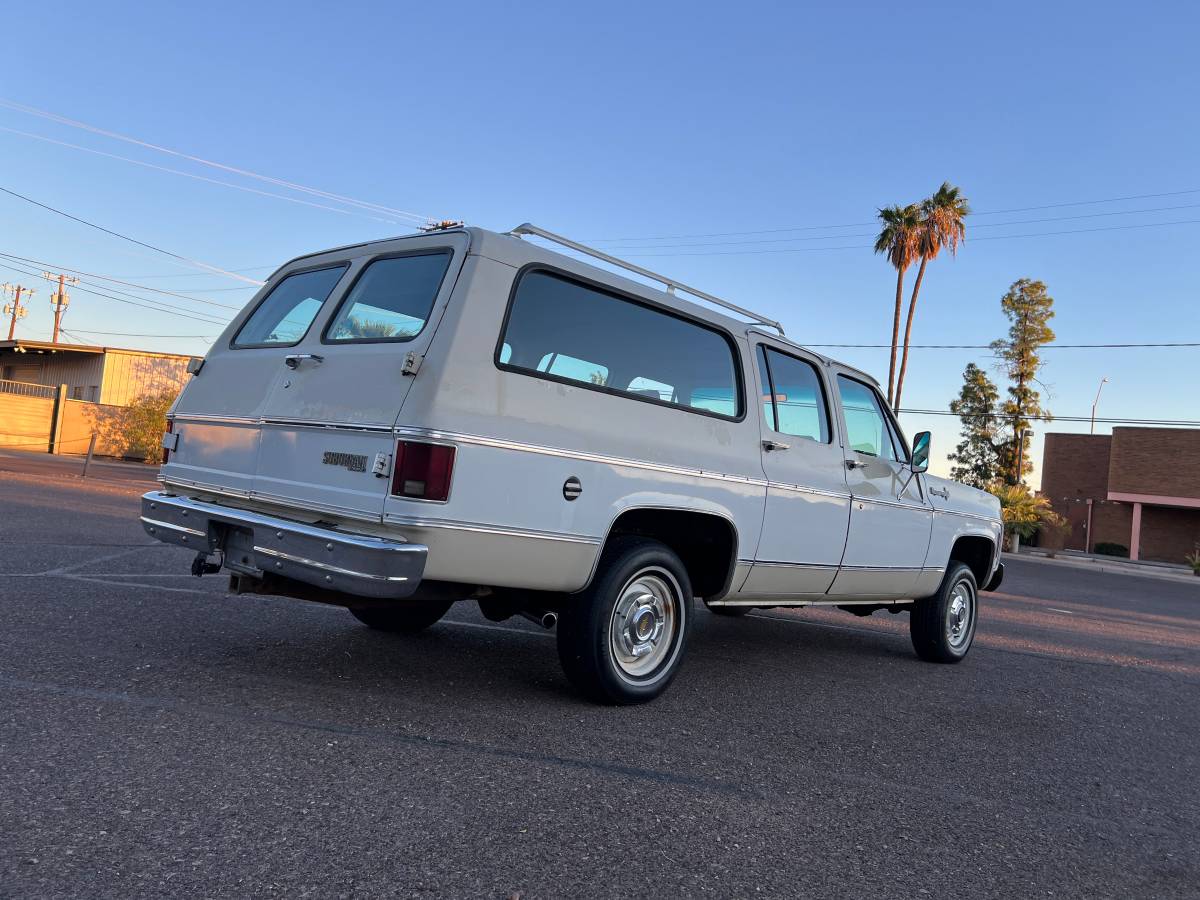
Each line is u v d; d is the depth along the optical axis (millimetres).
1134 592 19078
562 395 4145
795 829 3262
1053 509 44344
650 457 4465
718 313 5199
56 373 36125
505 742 3834
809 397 5770
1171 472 37125
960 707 5500
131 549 8547
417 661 5086
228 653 4855
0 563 7152
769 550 5215
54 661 4406
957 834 3402
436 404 3660
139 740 3430
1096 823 3703
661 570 4629
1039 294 43781
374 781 3252
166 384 34875
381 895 2471
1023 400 44188
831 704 5230
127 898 2330
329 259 4816
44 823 2693
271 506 4176
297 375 4285
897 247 34656
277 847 2682
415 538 3615
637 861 2850
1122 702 6188
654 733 4207
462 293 3869
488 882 2605
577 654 4363
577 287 4375
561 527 4051
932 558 6648
